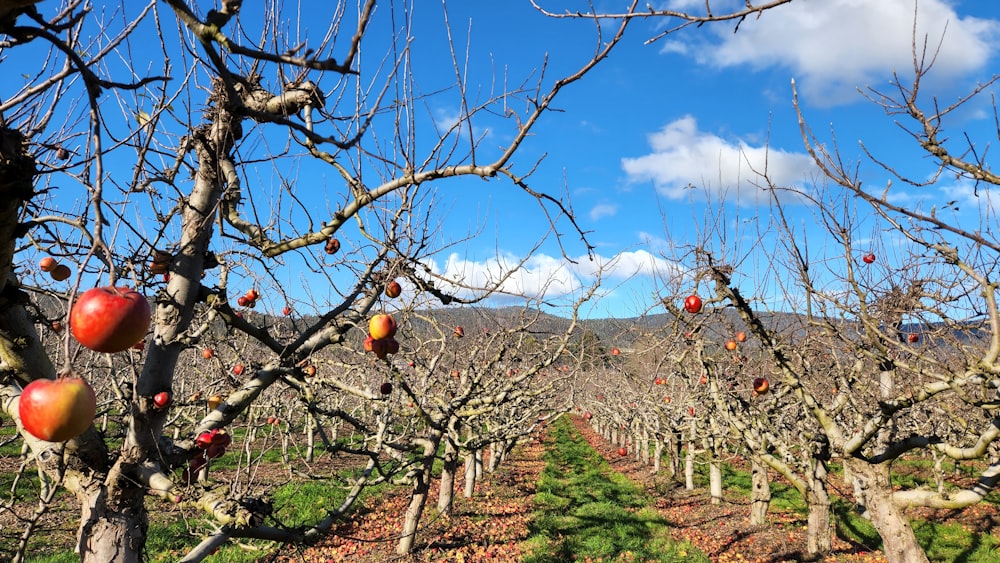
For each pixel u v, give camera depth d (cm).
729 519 1290
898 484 1517
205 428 301
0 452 1513
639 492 1661
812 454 658
